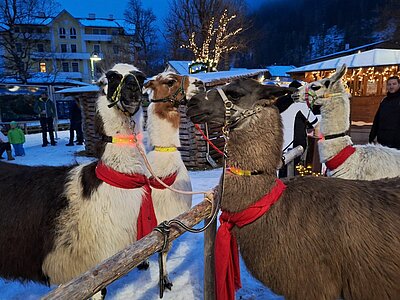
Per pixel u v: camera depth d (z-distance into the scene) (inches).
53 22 1934.1
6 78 1282.0
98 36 2041.1
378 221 74.0
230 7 947.3
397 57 367.9
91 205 90.8
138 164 97.0
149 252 63.0
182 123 337.7
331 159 139.8
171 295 121.3
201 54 785.6
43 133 504.7
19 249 92.9
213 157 350.9
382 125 185.9
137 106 94.2
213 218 81.7
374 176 130.6
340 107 138.5
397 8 1450.5
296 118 198.1
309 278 74.7
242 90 78.6
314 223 75.5
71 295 48.0
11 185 99.1
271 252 76.7
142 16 1512.1
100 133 96.0
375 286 73.0
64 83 1254.9
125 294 122.8
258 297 118.1
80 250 90.4
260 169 78.5
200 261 145.8
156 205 126.4
